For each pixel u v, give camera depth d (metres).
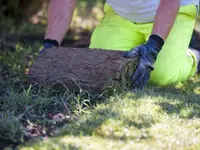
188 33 5.09
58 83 4.37
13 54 5.86
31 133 3.69
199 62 5.39
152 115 3.91
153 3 5.02
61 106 4.13
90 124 3.74
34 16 8.34
